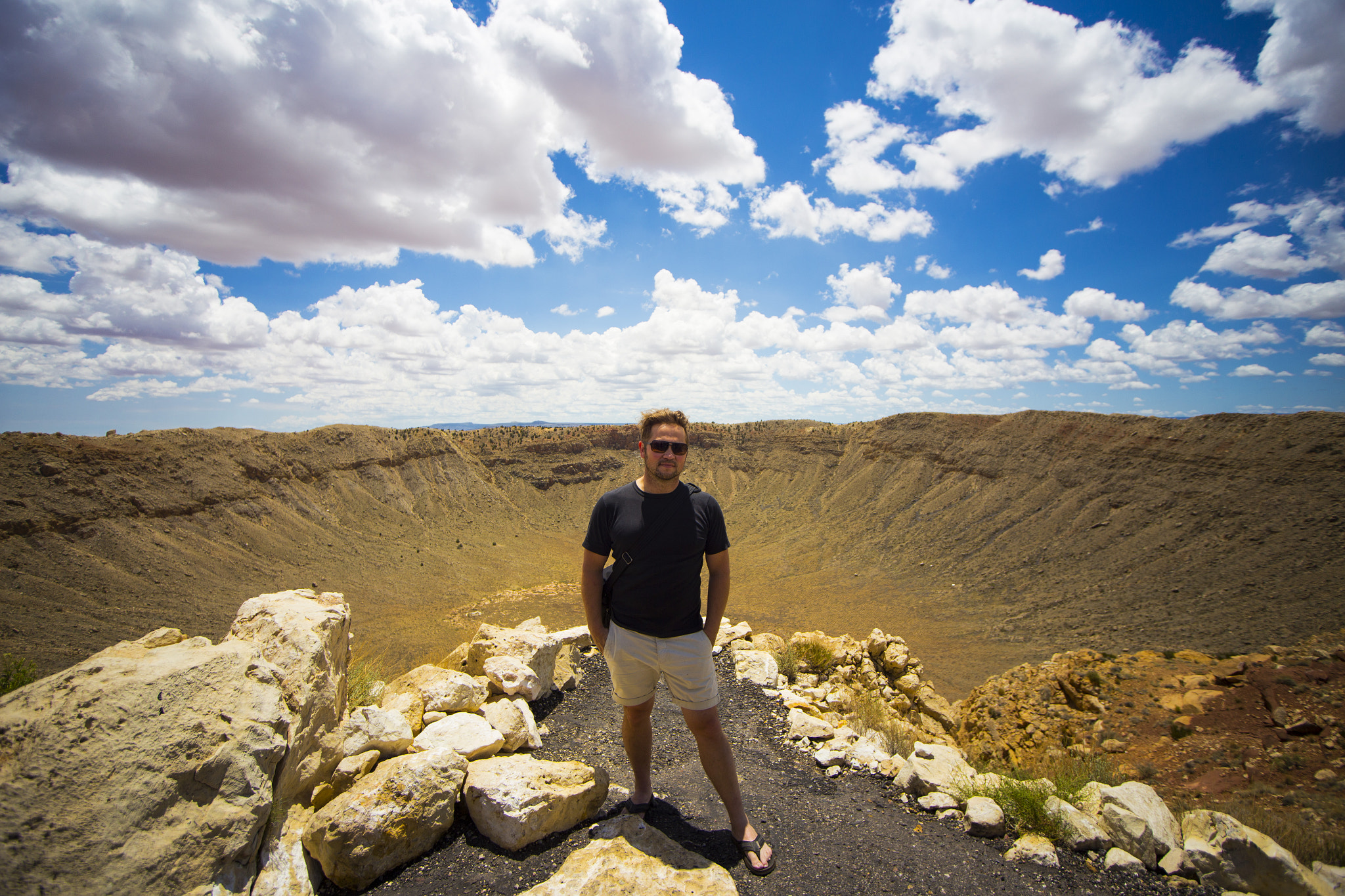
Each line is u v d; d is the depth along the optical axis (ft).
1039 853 13.41
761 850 12.30
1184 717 61.62
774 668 32.12
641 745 13.97
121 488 307.78
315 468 435.12
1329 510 230.27
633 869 10.96
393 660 186.60
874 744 21.75
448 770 13.56
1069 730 66.49
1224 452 295.69
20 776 8.48
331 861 11.16
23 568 241.76
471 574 340.18
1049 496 357.61
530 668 23.99
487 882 11.48
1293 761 48.80
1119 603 231.30
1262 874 12.51
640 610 12.42
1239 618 181.06
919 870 12.66
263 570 309.63
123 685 10.25
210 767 10.19
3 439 287.28
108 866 8.39
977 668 189.57
